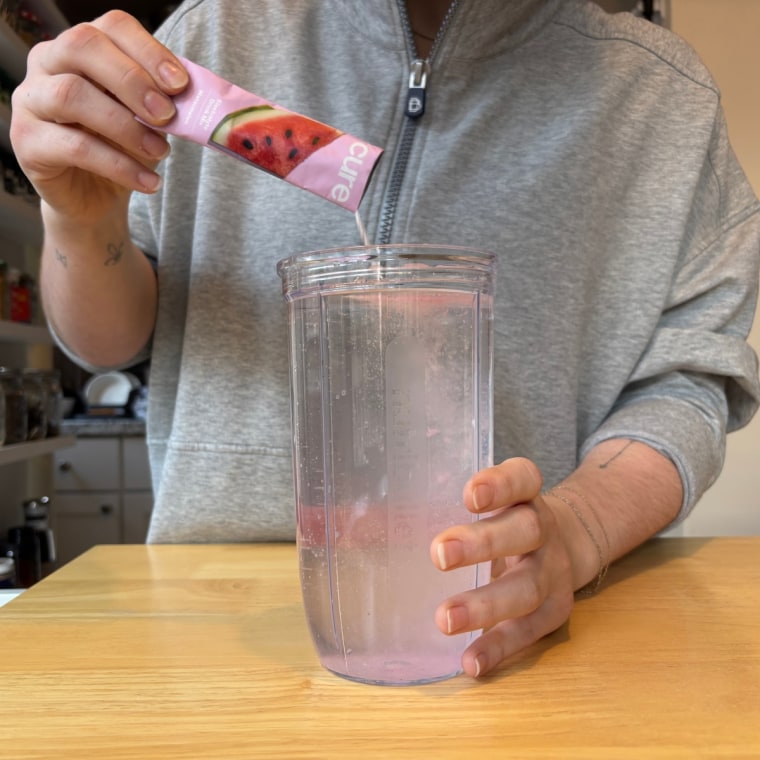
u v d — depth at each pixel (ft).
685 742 0.92
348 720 0.99
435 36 2.46
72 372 7.84
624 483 1.81
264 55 2.43
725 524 5.76
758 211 2.48
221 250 2.36
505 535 1.07
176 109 1.30
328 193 1.25
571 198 2.33
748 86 5.59
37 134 1.55
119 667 1.19
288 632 1.36
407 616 1.08
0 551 4.00
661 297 2.39
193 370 2.35
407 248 1.05
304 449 1.13
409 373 1.06
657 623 1.38
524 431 2.34
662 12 5.58
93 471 6.87
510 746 0.91
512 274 2.31
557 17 2.42
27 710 1.03
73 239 2.03
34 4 4.58
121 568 1.86
